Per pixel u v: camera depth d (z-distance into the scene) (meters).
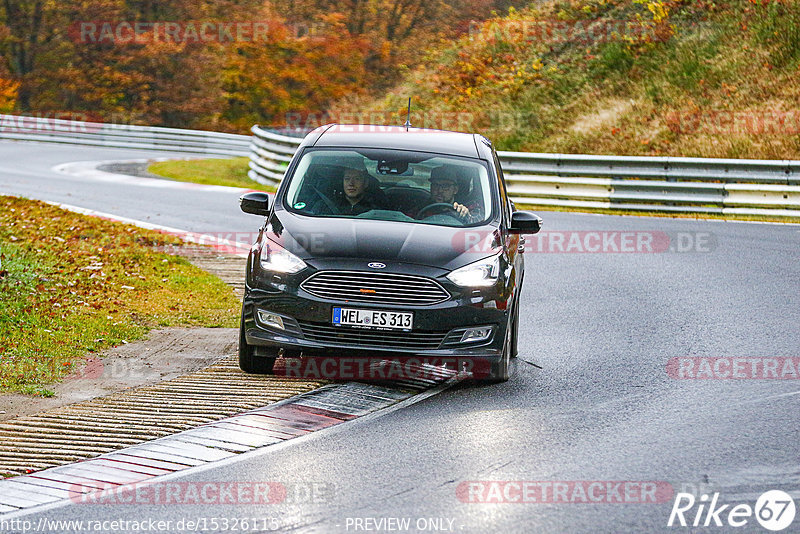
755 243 61.75
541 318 40.53
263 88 185.25
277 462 22.77
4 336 33.78
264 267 29.55
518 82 129.88
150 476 21.83
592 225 69.25
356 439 24.55
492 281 29.30
